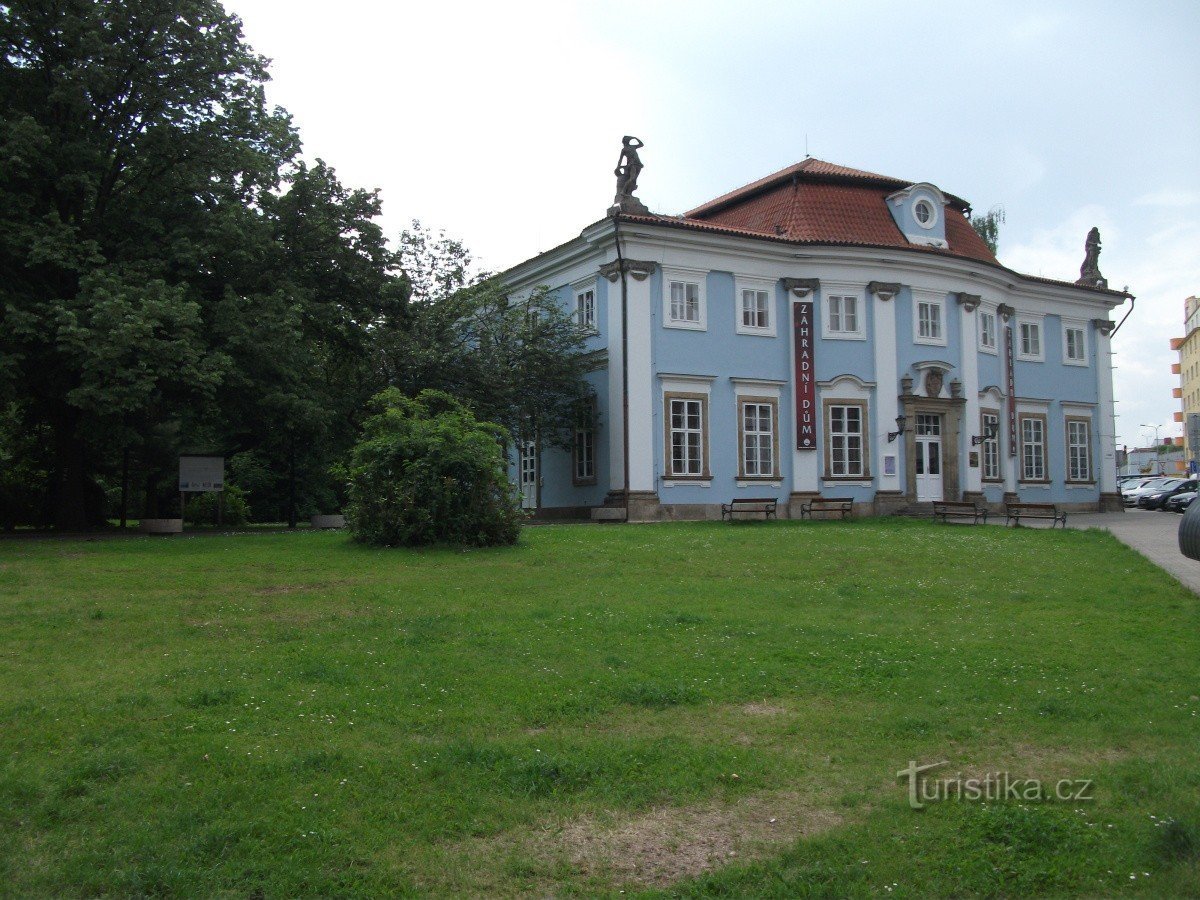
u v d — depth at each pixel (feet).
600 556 64.08
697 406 110.83
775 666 34.24
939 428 124.88
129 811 20.88
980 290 130.11
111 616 41.86
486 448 71.20
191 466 95.25
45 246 78.28
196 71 89.20
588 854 19.65
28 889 17.57
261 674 32.17
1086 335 151.23
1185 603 48.24
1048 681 32.76
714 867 19.08
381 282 105.29
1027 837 20.03
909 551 69.10
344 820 20.79
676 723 27.99
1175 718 28.60
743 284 114.01
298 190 99.50
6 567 56.90
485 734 26.55
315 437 102.99
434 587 50.72
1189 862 18.80
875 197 124.77
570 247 115.14
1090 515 139.54
